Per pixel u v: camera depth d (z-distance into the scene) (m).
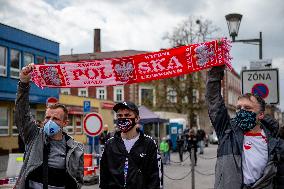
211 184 15.22
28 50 30.89
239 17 12.57
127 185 4.59
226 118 4.37
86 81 5.18
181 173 19.56
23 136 4.77
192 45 4.75
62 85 5.25
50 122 4.62
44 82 5.25
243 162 4.19
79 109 39.88
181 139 26.67
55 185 4.62
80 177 4.81
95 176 14.80
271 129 4.43
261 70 10.41
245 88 10.48
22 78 4.73
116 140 4.75
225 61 4.55
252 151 4.19
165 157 24.66
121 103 4.72
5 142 28.94
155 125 36.09
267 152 4.18
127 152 4.68
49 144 4.70
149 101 56.81
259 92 10.39
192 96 52.75
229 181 4.14
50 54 33.66
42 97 32.06
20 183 4.58
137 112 4.79
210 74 4.59
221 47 4.59
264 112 4.29
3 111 28.91
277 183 4.25
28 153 4.67
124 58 5.03
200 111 54.75
